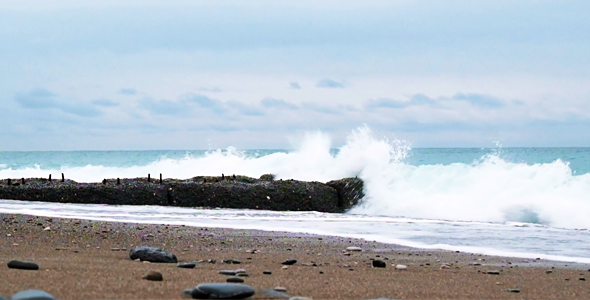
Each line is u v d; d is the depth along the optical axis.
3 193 24.16
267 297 5.95
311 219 19.20
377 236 14.66
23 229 12.86
